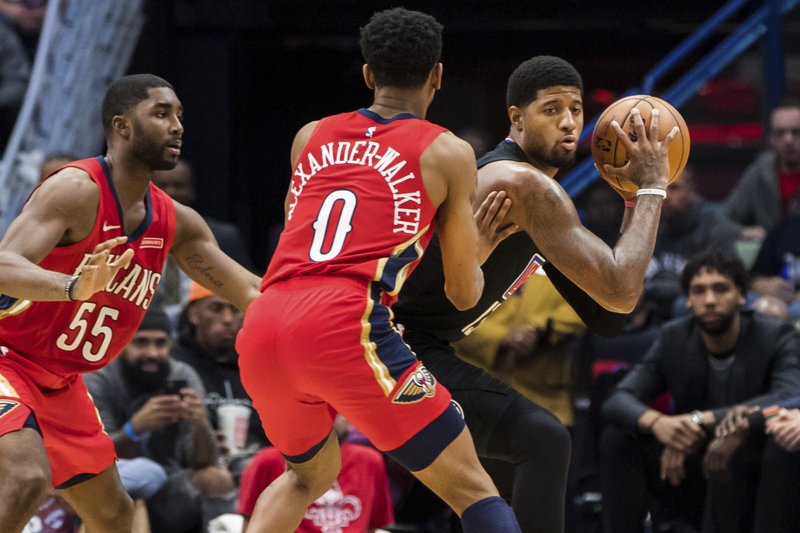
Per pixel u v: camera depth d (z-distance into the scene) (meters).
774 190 16.23
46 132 16.34
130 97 8.11
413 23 7.54
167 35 20.41
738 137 17.97
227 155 20.88
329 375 7.08
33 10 19.23
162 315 11.34
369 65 7.61
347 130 7.49
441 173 7.27
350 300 7.09
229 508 11.04
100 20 17.06
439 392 7.35
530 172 7.96
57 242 7.89
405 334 8.55
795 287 14.59
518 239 8.33
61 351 8.20
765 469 11.00
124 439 10.66
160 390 11.27
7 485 7.62
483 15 21.67
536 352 12.01
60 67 16.64
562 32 22.00
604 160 8.20
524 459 8.20
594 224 16.64
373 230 7.23
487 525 7.26
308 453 7.76
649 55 21.94
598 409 12.70
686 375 11.95
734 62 18.00
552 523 8.11
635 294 7.75
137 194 8.24
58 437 8.33
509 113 8.51
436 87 7.74
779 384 11.59
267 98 21.84
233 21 20.89
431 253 8.22
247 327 7.34
